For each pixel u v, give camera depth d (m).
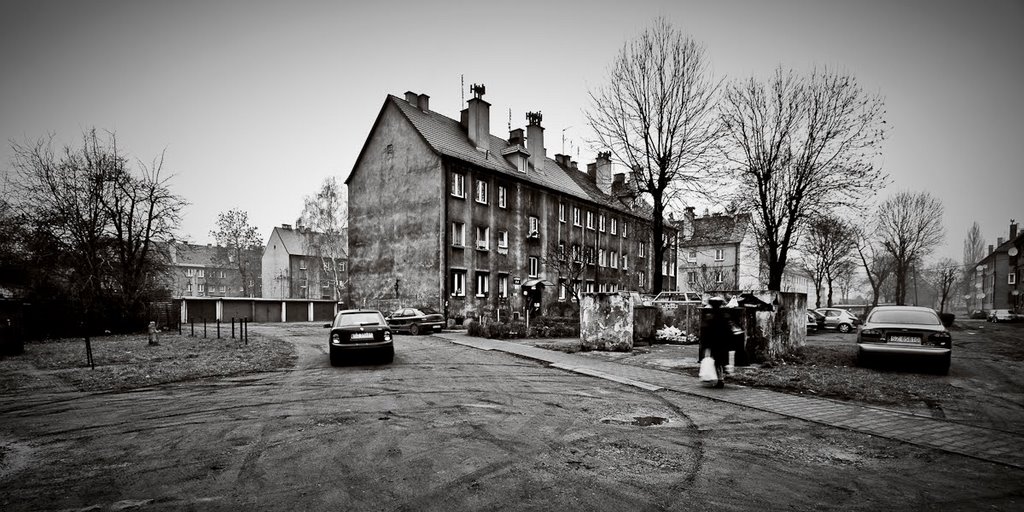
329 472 4.80
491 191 33.38
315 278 69.75
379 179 33.50
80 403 8.20
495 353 14.55
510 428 6.30
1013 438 5.91
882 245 49.41
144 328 25.64
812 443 5.70
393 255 32.22
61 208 24.00
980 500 4.17
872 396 8.24
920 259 58.78
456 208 30.77
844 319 28.09
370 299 33.53
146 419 7.04
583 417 6.87
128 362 13.08
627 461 5.06
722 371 9.03
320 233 49.47
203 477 4.71
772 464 5.00
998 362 12.81
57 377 10.81
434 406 7.59
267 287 72.25
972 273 87.50
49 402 8.30
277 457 5.25
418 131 30.94
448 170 30.28
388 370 11.35
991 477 4.69
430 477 4.64
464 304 30.86
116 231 25.45
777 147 23.19
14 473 4.90
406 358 13.50
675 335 16.55
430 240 30.12
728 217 26.16
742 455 5.27
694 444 5.64
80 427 6.64
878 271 58.38
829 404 7.66
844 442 5.75
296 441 5.82
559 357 13.07
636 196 24.95
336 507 4.01
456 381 9.81
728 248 59.09
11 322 14.95
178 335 22.50
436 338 20.00
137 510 4.02
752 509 3.96
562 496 4.19
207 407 7.75
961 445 5.64
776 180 23.50
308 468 4.91
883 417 6.87
